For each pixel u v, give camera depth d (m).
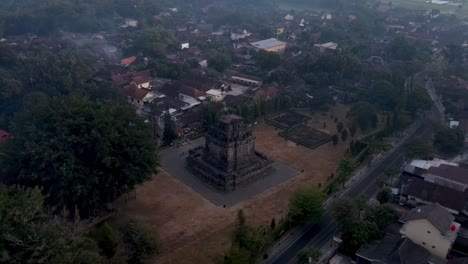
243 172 141.38
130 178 114.19
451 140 160.88
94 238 94.06
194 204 130.00
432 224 99.31
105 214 122.69
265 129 191.12
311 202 116.31
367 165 159.00
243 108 190.50
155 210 126.25
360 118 188.38
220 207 128.62
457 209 117.00
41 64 193.88
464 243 104.56
